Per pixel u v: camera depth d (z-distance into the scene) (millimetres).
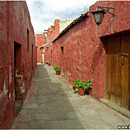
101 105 4391
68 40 8492
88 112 3887
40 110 4082
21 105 4246
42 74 12219
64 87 7172
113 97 4297
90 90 5414
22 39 4594
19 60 4457
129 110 3637
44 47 27938
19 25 4078
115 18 3744
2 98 2367
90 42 5242
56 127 3102
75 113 3846
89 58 5379
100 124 3215
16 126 3107
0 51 2291
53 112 3934
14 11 3412
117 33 3758
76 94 5777
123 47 3814
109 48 4465
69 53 8297
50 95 5695
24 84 4961
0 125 2242
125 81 3758
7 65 2721
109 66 4488
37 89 6766
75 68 7137
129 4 3244
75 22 6676
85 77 5844
